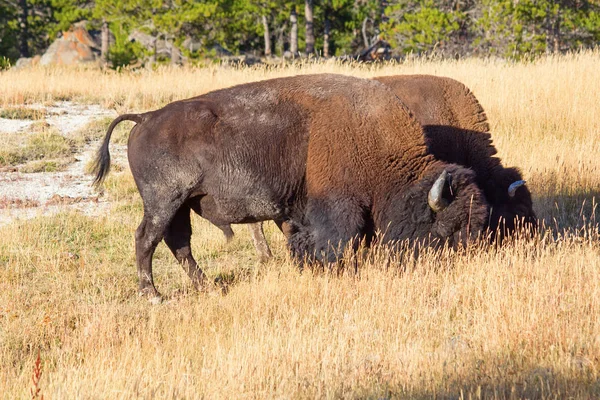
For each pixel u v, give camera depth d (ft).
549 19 309.83
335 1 490.08
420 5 362.12
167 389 58.03
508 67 193.47
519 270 76.95
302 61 233.14
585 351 59.36
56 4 451.12
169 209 84.79
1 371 64.28
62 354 67.82
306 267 82.33
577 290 69.82
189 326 73.97
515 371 56.65
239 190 83.97
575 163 124.57
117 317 77.61
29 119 165.68
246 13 429.38
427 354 60.95
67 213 111.75
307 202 84.53
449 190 79.51
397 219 81.92
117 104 179.52
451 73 186.50
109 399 56.59
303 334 68.59
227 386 57.77
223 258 100.27
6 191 124.26
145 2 321.73
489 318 66.18
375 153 81.92
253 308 76.43
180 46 320.70
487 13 309.63
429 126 96.48
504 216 87.86
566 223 105.40
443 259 79.97
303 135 83.05
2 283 87.04
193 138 83.46
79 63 368.68
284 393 55.98
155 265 97.71
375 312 72.02
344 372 59.06
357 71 211.00
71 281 88.33
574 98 157.48
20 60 392.88
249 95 84.64
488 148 97.09
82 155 144.56
